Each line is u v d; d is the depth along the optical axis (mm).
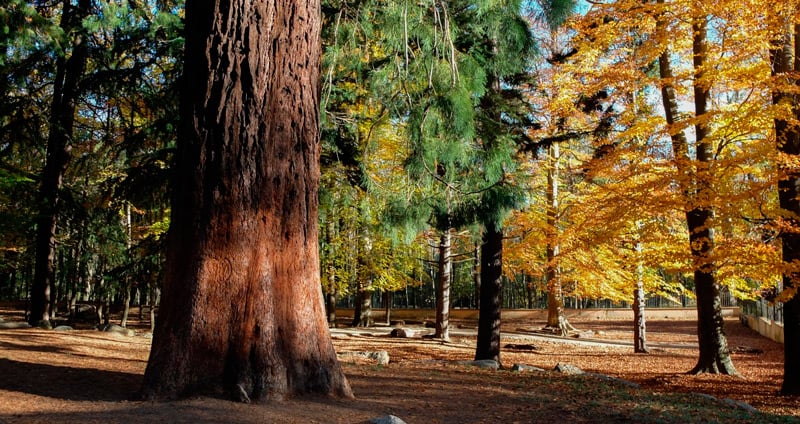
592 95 15344
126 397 5785
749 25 11445
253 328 5777
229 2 6039
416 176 10234
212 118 5934
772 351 19984
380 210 11922
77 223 15711
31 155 16391
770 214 10852
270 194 6039
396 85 10094
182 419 4883
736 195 10703
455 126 9320
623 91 13516
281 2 6254
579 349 20297
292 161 6246
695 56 13062
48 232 15414
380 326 29562
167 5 14562
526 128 15711
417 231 10930
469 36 11523
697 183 11523
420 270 26828
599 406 6934
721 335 13875
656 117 13539
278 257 6066
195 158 5938
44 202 14523
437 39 9445
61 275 19531
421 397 6957
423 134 9586
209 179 5883
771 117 11047
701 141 12234
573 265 19891
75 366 7922
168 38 12648
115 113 16016
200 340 5680
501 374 10039
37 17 12273
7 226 14391
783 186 11242
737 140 12898
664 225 14766
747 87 11859
